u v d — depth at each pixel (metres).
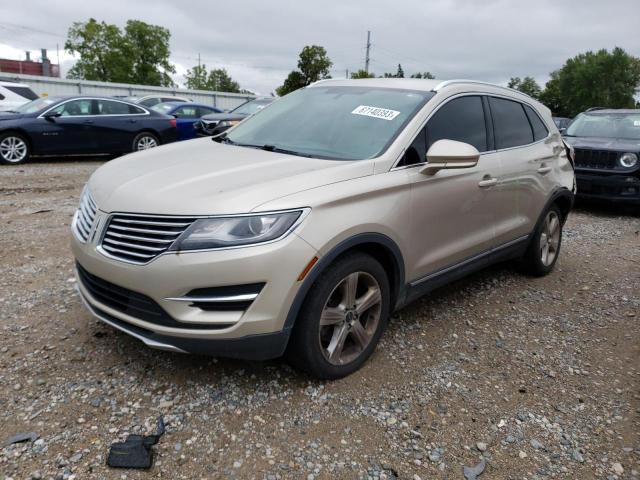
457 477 2.56
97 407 2.87
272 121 4.23
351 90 4.26
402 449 2.72
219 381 3.16
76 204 7.71
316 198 2.91
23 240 5.73
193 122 15.68
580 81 91.00
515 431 2.92
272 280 2.73
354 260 3.09
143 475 2.43
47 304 4.08
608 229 7.87
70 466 2.45
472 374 3.46
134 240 2.83
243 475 2.46
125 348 3.45
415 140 3.60
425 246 3.65
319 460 2.59
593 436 2.92
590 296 4.98
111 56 55.84
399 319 4.19
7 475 2.38
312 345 3.00
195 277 2.66
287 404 2.99
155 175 3.17
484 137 4.30
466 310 4.48
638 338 4.14
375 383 3.27
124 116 12.95
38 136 11.75
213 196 2.80
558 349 3.89
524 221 4.81
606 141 9.11
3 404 2.84
